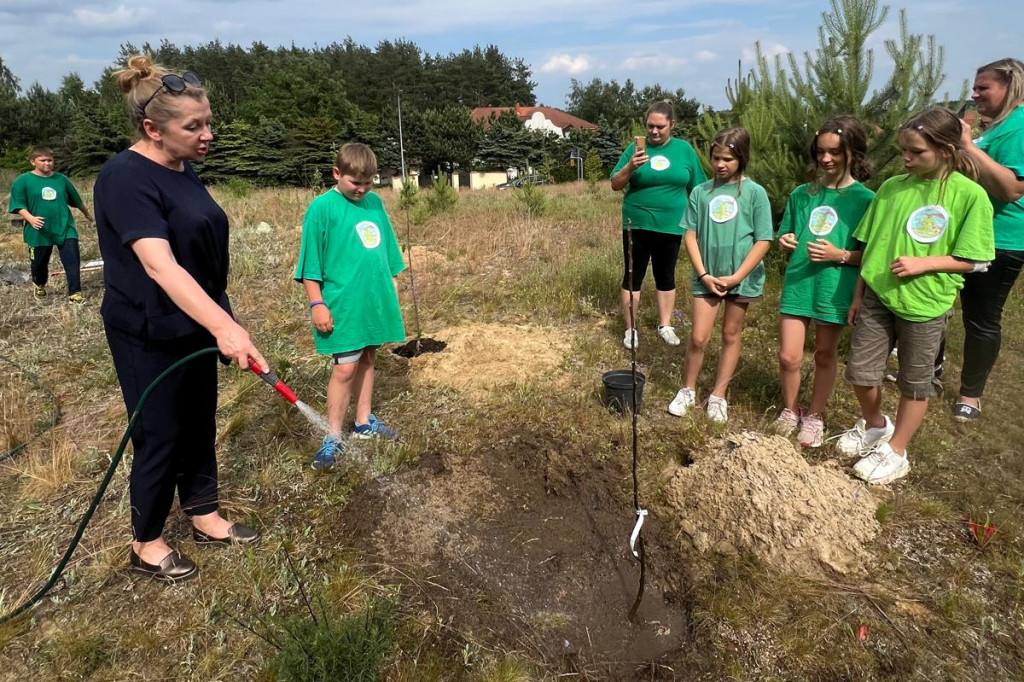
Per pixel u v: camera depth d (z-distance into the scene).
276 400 4.11
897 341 3.16
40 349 5.15
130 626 2.37
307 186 38.66
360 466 3.28
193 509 2.71
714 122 7.54
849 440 3.42
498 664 2.16
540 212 12.86
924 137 2.76
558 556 2.65
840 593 2.45
